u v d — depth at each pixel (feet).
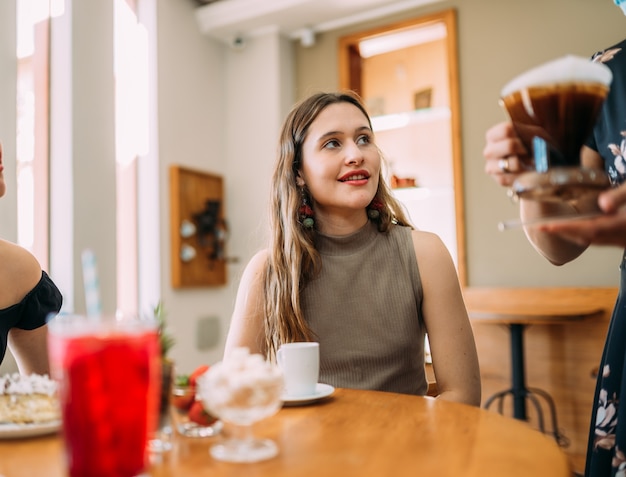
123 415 1.75
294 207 4.63
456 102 10.68
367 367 4.26
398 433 2.45
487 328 10.02
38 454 2.20
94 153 9.62
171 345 2.35
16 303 3.98
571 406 9.25
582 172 2.45
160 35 11.10
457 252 10.57
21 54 8.86
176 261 11.03
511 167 2.63
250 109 12.60
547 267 9.88
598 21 9.62
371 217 4.67
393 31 11.41
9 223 8.35
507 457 2.11
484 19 10.59
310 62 12.61
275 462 2.07
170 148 11.23
